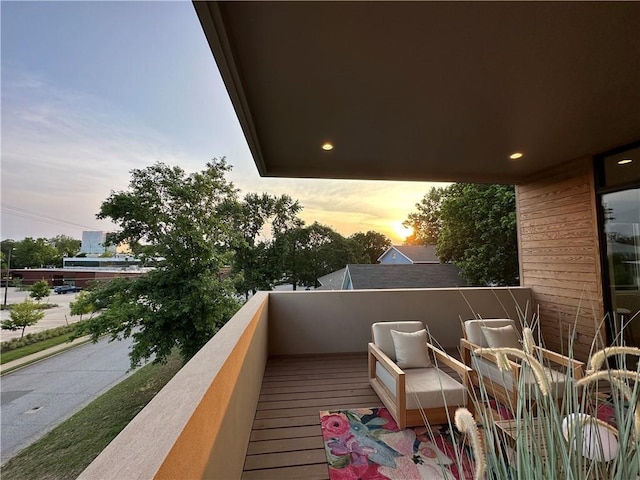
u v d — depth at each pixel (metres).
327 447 2.35
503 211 9.59
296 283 18.84
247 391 2.33
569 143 3.61
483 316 5.03
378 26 1.76
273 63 2.09
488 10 1.64
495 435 0.74
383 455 2.25
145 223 10.80
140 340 9.30
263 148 3.66
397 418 2.60
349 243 20.84
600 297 3.96
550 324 4.74
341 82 2.32
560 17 1.69
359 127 3.09
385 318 4.89
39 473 3.49
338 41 1.88
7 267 10.15
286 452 2.29
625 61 2.08
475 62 2.09
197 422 0.96
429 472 2.07
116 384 6.61
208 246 10.95
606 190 3.88
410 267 12.47
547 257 4.80
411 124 3.03
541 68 2.15
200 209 11.66
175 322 9.94
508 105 2.67
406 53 2.00
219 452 1.30
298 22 1.72
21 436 4.24
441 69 2.17
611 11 1.64
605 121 3.01
